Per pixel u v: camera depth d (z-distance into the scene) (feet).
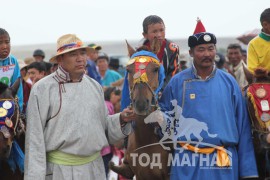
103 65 49.49
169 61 26.03
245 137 22.50
